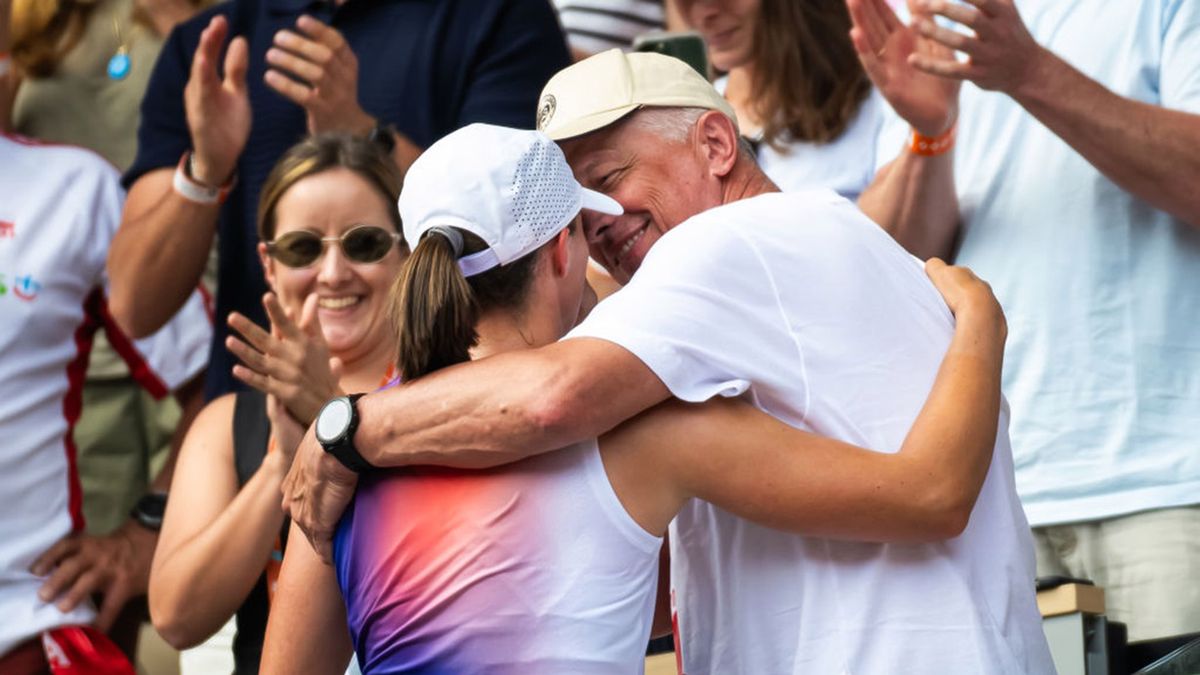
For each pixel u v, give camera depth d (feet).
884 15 45.80
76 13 61.26
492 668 29.68
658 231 35.14
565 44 53.93
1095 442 42.96
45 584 51.11
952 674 30.78
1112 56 45.91
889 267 32.65
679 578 33.12
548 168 31.53
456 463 30.30
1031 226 45.01
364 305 45.62
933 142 45.88
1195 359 42.78
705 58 46.83
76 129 61.21
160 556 44.50
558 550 29.96
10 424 51.49
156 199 53.21
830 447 30.35
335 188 45.70
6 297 52.11
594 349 29.81
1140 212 43.70
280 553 43.93
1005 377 44.50
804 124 51.21
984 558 32.01
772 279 31.40
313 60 49.03
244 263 52.16
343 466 31.24
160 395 56.95
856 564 31.30
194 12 61.62
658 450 30.32
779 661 31.71
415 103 51.52
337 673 33.01
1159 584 41.52
